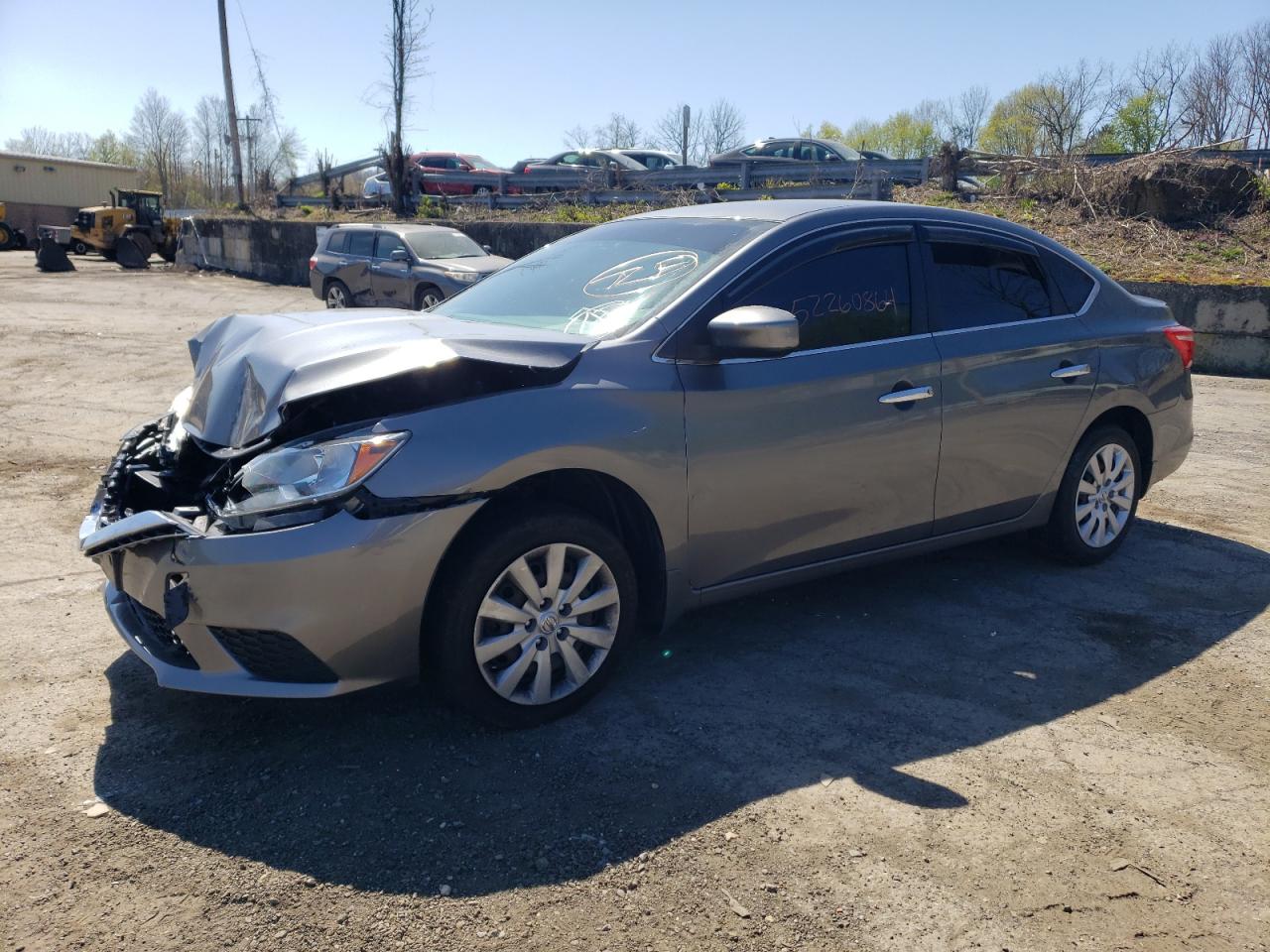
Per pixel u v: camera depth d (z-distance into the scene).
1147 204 15.16
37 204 44.62
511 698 3.18
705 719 3.34
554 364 3.21
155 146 74.88
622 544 3.37
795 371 3.63
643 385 3.32
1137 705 3.51
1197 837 2.75
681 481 3.38
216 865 2.55
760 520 3.61
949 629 4.14
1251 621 4.28
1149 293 11.90
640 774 3.00
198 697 3.43
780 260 3.73
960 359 4.08
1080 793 2.95
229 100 30.02
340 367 3.11
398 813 2.78
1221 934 2.38
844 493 3.80
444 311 4.22
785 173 19.17
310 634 2.87
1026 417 4.34
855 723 3.34
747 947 2.30
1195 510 5.97
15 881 2.48
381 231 15.64
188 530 2.92
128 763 3.02
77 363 10.66
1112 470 4.85
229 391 3.38
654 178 21.11
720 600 3.66
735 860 2.61
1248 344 11.36
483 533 3.05
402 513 2.90
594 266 4.05
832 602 4.42
